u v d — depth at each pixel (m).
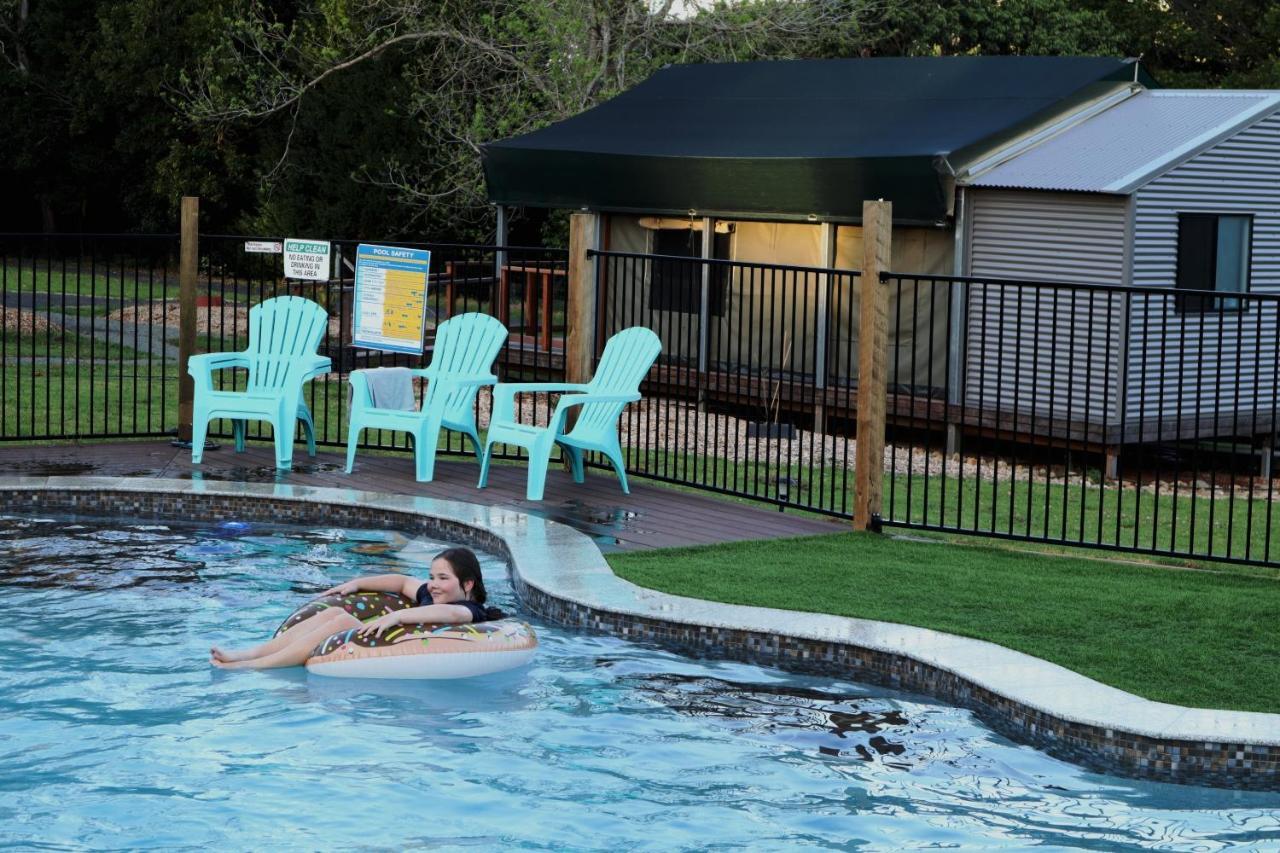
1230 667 7.26
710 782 6.18
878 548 10.12
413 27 25.17
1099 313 15.59
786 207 17.53
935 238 16.94
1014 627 7.95
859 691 7.41
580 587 8.66
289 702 7.07
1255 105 16.69
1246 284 16.62
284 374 12.58
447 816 5.78
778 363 18.14
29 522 10.65
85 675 7.34
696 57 24.94
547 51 24.38
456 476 12.27
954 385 16.77
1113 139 16.75
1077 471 15.49
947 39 31.56
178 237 13.06
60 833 5.53
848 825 5.74
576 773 6.26
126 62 35.75
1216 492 14.52
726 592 8.62
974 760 6.45
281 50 32.84
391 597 7.96
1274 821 5.82
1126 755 6.29
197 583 9.05
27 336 20.78
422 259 12.49
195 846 5.44
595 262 12.50
